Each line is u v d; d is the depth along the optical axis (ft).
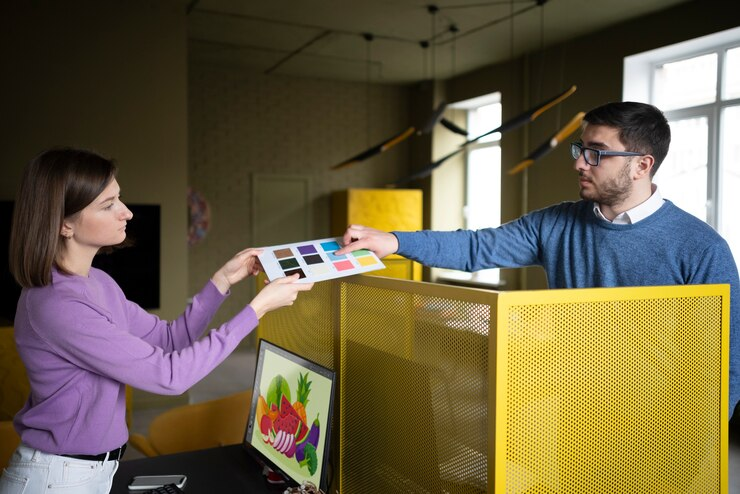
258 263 4.67
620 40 15.90
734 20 13.12
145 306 14.85
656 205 4.37
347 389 4.34
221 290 4.60
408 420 3.63
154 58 14.83
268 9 15.19
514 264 5.16
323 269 4.05
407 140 24.61
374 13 15.39
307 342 4.93
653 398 3.41
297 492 3.90
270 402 4.89
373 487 4.05
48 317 3.52
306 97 22.91
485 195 22.66
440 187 23.20
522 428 2.95
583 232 4.70
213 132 21.54
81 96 14.19
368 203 22.06
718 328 3.67
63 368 3.63
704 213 14.94
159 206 14.93
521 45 18.07
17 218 3.55
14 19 13.56
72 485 3.71
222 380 17.13
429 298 3.40
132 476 4.98
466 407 3.13
